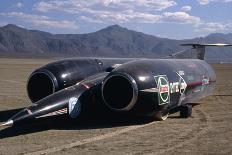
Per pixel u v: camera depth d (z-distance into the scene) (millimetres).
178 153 11039
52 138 12961
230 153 11070
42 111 13344
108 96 14906
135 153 11000
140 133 13820
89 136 13289
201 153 11055
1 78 45375
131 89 14641
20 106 21172
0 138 12969
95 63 17812
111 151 11219
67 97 14352
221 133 13852
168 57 22328
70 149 11453
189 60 20234
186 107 17172
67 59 17688
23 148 11578
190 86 17750
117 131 14172
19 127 14766
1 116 17766
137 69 14797
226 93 28422
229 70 76625
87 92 15070
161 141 12531
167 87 15500
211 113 18703
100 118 16625
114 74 14547
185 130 14383
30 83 17094
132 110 14914
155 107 15062
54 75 16359
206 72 20922
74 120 14938
